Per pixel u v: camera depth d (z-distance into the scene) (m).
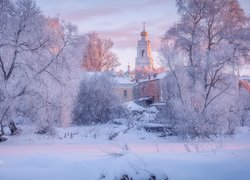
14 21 32.81
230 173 11.40
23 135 34.38
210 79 38.69
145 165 10.78
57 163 13.78
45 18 35.09
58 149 23.86
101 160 11.94
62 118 37.38
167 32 42.00
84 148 24.58
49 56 34.72
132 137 37.19
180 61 39.38
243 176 11.24
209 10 41.16
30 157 15.84
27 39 33.22
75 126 43.16
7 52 32.72
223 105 36.84
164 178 10.59
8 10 32.81
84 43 37.31
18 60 32.84
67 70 36.03
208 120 35.78
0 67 32.69
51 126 35.47
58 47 35.50
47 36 34.00
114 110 48.44
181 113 35.66
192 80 38.88
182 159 12.60
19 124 37.12
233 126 37.12
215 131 35.91
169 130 38.31
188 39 40.69
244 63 38.66
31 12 33.19
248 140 33.47
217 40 41.41
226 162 12.30
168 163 11.95
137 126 40.94
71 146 27.56
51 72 35.16
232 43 39.78
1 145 29.75
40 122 34.59
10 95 31.34
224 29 40.91
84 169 11.54
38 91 33.50
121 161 10.85
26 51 33.19
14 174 12.16
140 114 48.16
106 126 42.88
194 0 41.25
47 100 34.59
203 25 41.53
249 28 40.38
